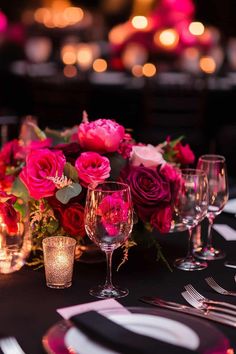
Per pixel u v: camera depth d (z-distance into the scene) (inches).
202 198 59.8
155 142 168.9
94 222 53.2
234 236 69.2
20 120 121.3
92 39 253.4
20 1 276.5
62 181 56.1
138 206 58.3
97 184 55.0
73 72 204.8
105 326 45.0
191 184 59.8
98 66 213.0
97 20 262.2
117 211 52.8
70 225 57.4
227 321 49.3
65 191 56.3
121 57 204.2
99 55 230.2
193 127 171.5
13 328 49.1
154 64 196.9
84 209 56.6
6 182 66.5
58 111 172.1
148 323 46.0
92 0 286.7
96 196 53.1
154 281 57.4
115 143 59.7
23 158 67.9
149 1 229.0
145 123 172.4
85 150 60.5
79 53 217.6
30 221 59.8
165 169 59.9
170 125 170.6
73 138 66.1
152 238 60.5
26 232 58.7
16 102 214.1
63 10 250.7
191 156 67.8
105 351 43.3
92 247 60.6
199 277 58.5
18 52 246.5
